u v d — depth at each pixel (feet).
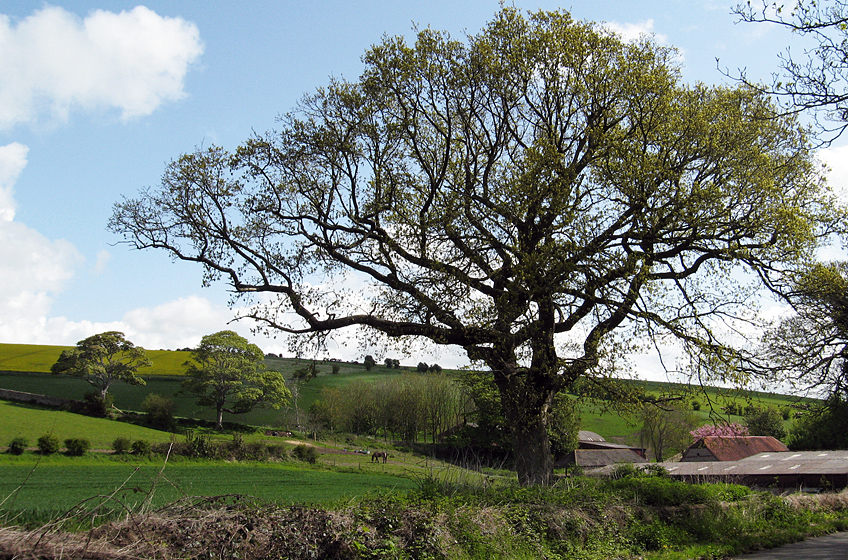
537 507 39.06
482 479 45.34
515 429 59.62
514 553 32.32
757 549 41.93
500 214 59.16
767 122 57.11
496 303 53.98
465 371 65.98
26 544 18.07
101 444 144.25
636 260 51.44
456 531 31.32
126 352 257.34
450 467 48.14
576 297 54.70
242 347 241.35
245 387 237.45
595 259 51.85
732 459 174.19
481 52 58.18
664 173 53.42
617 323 55.62
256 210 63.41
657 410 56.18
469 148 62.08
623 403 54.60
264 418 262.26
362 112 60.64
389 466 152.25
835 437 150.82
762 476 132.16
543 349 54.13
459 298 55.77
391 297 59.00
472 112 61.21
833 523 57.52
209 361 237.66
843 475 122.83
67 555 18.17
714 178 58.85
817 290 54.49
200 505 25.21
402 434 265.34
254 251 62.69
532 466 57.26
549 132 60.29
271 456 148.46
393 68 59.36
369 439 238.07
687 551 38.58
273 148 62.90
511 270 56.85
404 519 29.55
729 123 56.29
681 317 52.75
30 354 325.62
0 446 125.90
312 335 61.21
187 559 20.33
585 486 49.21
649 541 41.50
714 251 55.88
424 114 62.23
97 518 23.86
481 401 136.77
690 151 57.52
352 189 63.10
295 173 63.72
